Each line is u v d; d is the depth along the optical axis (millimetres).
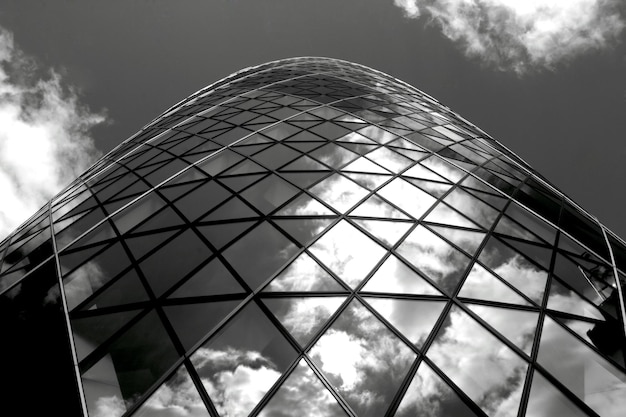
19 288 11203
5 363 8531
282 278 9695
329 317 8766
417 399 7469
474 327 9008
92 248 12211
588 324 9992
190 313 8898
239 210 12430
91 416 7234
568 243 14055
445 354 8305
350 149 16891
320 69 36312
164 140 21391
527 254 12336
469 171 17281
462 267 10875
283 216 11992
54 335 9016
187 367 7816
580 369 8633
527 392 7891
